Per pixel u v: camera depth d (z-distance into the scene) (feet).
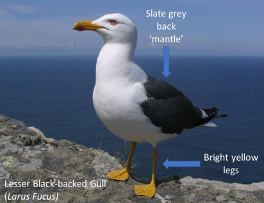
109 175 2.09
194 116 2.22
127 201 1.82
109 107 1.84
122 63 1.83
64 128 14.64
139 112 1.84
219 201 1.87
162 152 10.29
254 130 15.67
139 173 7.16
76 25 1.92
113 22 1.86
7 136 2.52
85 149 2.49
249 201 1.89
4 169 1.97
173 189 2.01
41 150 2.34
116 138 11.60
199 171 8.44
